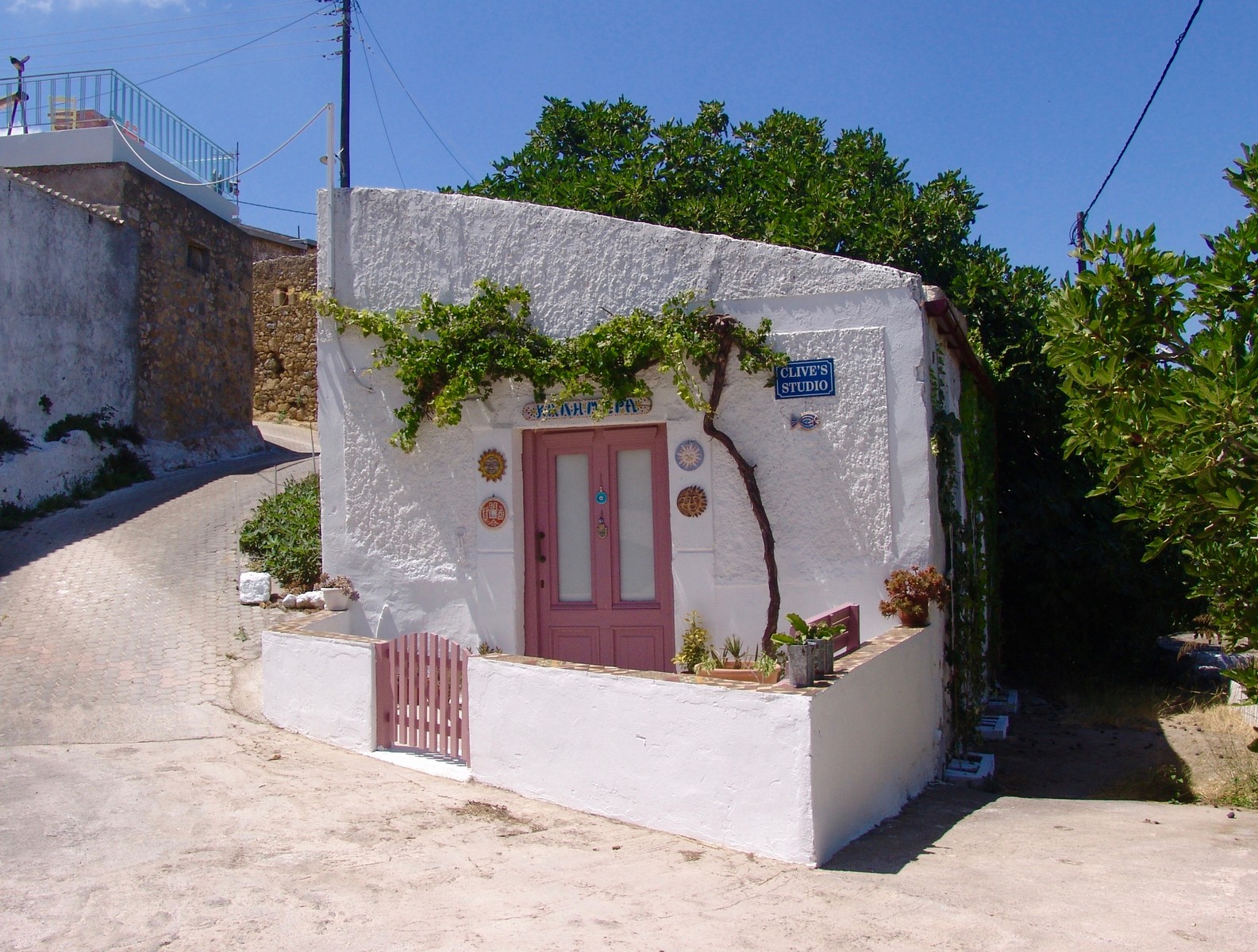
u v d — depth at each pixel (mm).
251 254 20875
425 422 8758
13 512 13375
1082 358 6379
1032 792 7418
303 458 19266
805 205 13227
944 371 7961
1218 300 6156
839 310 7559
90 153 17109
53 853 4945
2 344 13844
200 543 12461
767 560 7617
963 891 4672
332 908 4332
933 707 7434
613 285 8211
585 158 15961
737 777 5305
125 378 16562
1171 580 11102
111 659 8805
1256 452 5492
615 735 5797
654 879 4812
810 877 4875
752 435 7762
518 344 8359
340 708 7223
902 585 7176
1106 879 4867
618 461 8492
